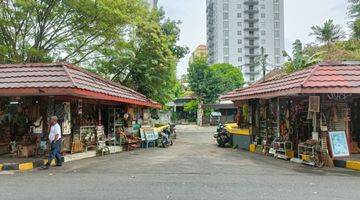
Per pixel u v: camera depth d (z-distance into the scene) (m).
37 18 25.16
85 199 8.73
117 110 25.64
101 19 26.09
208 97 65.12
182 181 11.21
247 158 18.44
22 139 18.45
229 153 21.41
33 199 8.76
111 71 32.62
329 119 16.72
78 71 19.28
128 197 8.92
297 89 15.65
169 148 25.97
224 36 131.38
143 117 32.16
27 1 23.30
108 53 28.86
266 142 20.83
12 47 25.12
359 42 44.22
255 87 23.11
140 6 30.31
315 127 16.27
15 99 18.70
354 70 16.53
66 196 9.06
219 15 131.88
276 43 133.38
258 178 11.93
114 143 23.36
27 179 11.67
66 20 26.17
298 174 13.03
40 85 16.08
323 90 15.41
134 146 25.30
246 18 132.50
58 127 15.00
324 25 54.62
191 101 68.88
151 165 15.20
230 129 27.02
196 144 29.98
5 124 19.48
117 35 28.11
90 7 25.02
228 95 26.00
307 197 9.00
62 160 16.50
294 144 18.30
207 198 8.83
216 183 10.88
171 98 41.38
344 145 15.97
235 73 87.38
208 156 19.33
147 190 9.77
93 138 20.69
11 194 9.32
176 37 41.66
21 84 16.31
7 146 19.19
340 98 16.80
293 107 18.97
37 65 17.67
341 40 52.28
